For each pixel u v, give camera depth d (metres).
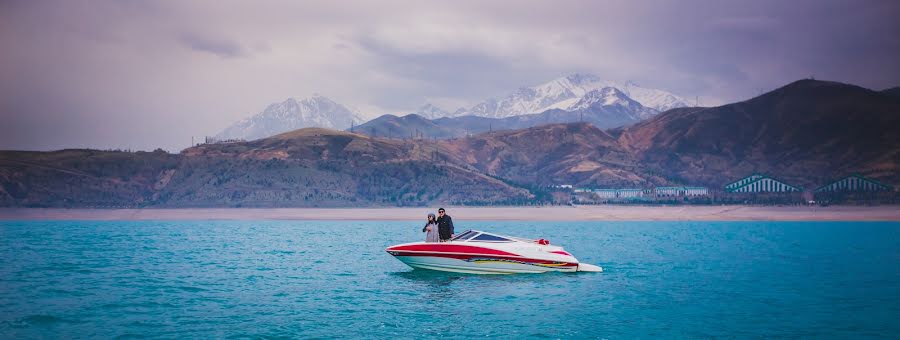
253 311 26.03
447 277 35.53
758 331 22.48
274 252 55.97
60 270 40.88
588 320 24.28
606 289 31.52
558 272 36.59
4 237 87.69
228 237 86.75
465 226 142.75
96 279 36.09
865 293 30.55
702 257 50.12
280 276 37.09
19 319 24.48
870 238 82.44
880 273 38.78
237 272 39.31
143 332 22.36
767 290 31.52
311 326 23.27
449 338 21.59
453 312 25.77
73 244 69.69
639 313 25.58
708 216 199.88
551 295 29.69
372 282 34.03
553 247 36.66
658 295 29.78
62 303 27.89
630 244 68.62
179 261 47.03
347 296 29.53
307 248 61.62
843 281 34.94
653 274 37.75
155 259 48.81
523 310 26.16
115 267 42.69
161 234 97.62
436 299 28.69
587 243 70.69
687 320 24.23
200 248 61.91
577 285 32.72
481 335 21.98
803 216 196.25
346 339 21.42
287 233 101.50
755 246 65.06
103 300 28.67
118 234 98.06
